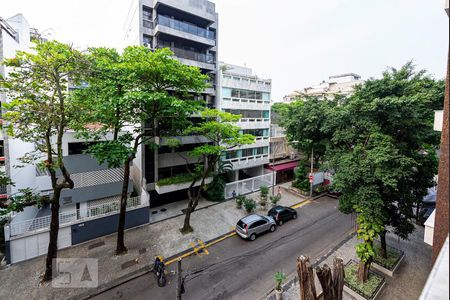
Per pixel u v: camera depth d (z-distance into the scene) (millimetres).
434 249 4707
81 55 9820
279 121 24203
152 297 9594
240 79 23094
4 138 12539
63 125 9648
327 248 13273
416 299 9359
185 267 11523
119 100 10055
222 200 20781
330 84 51875
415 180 10297
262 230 14641
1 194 13180
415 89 9891
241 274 11016
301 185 23453
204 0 20625
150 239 14070
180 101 11891
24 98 9430
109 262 11789
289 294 9750
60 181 14547
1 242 12102
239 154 23844
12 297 9445
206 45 21219
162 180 17922
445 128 4484
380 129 9672
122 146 10859
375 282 9883
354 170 9023
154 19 18578
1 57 11906
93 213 14281
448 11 4320
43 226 12492
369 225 9117
